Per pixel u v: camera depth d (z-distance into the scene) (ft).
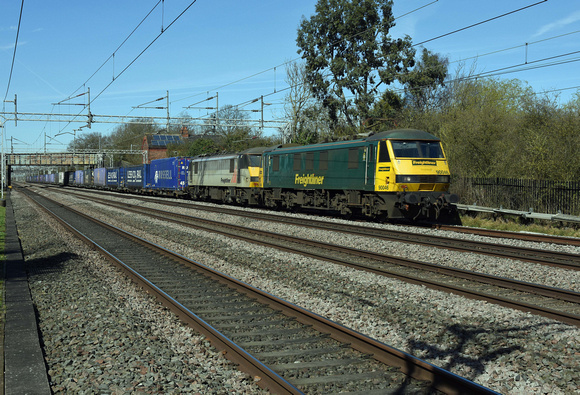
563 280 31.94
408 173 60.08
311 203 81.46
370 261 39.11
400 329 22.33
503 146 71.97
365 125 136.05
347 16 136.36
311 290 29.78
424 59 138.82
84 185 270.67
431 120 94.12
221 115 198.90
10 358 18.47
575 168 62.08
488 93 115.75
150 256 42.98
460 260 38.68
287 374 17.33
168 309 26.13
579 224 57.06
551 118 67.97
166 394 15.80
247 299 27.81
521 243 47.09
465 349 19.85
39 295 29.96
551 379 16.74
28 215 90.94
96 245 47.85
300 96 147.64
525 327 22.29
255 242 48.91
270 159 92.48
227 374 17.42
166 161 148.77
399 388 16.15
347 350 19.58
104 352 19.56
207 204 116.16
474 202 69.05
